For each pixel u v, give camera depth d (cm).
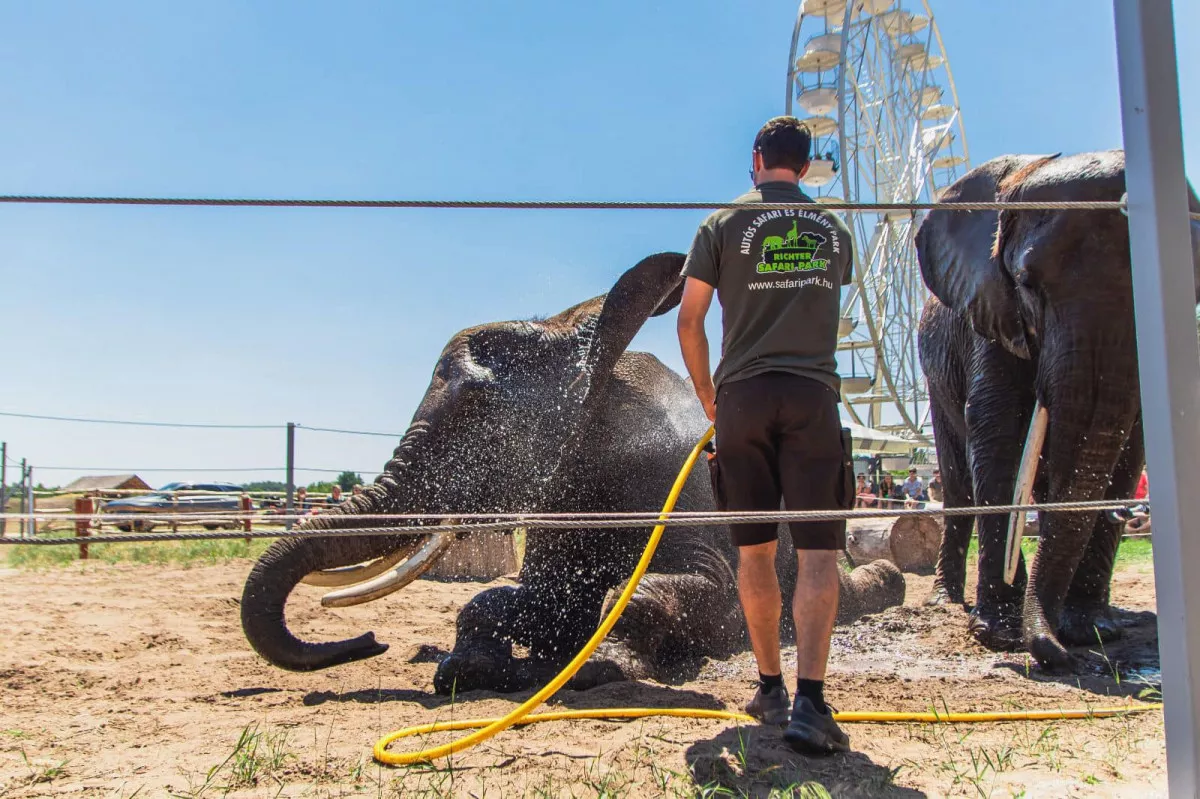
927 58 4622
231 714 403
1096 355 528
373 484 531
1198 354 229
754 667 534
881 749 335
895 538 1138
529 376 559
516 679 464
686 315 357
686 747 333
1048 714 383
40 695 451
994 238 645
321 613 755
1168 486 226
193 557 1280
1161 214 229
